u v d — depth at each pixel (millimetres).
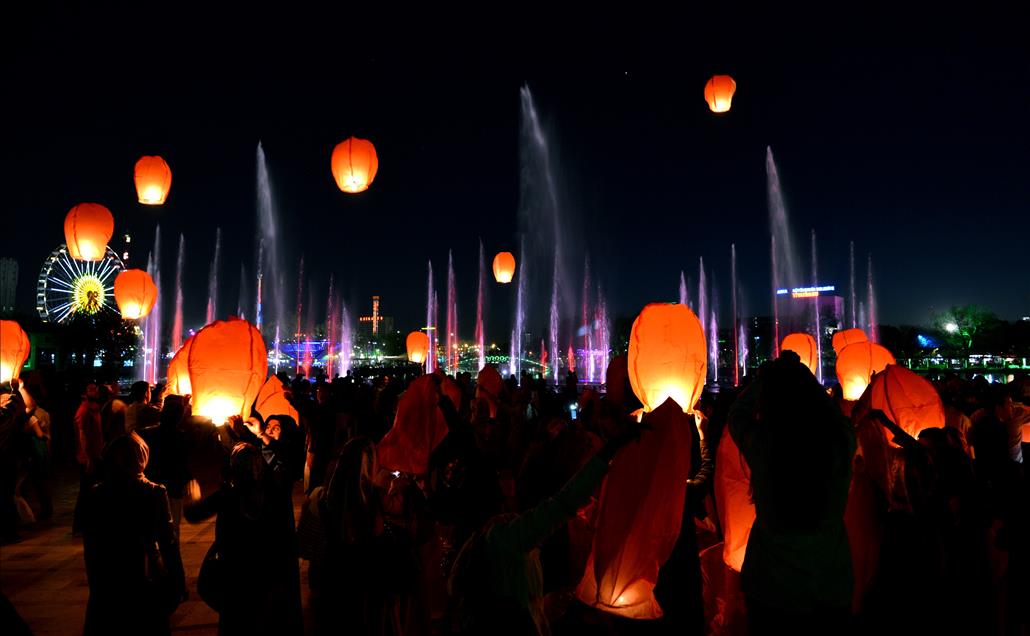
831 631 3455
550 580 5328
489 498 4168
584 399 8484
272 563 4574
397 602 4668
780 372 3738
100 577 4414
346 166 8586
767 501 3586
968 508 5430
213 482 6906
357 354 107375
